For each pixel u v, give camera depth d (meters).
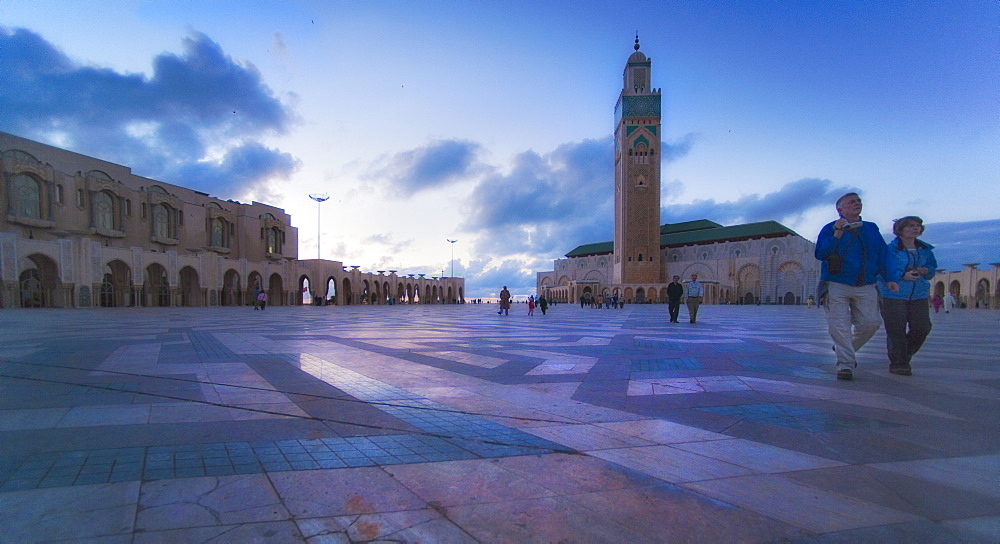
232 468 2.58
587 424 3.48
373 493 2.28
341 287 69.69
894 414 3.76
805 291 77.94
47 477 2.42
